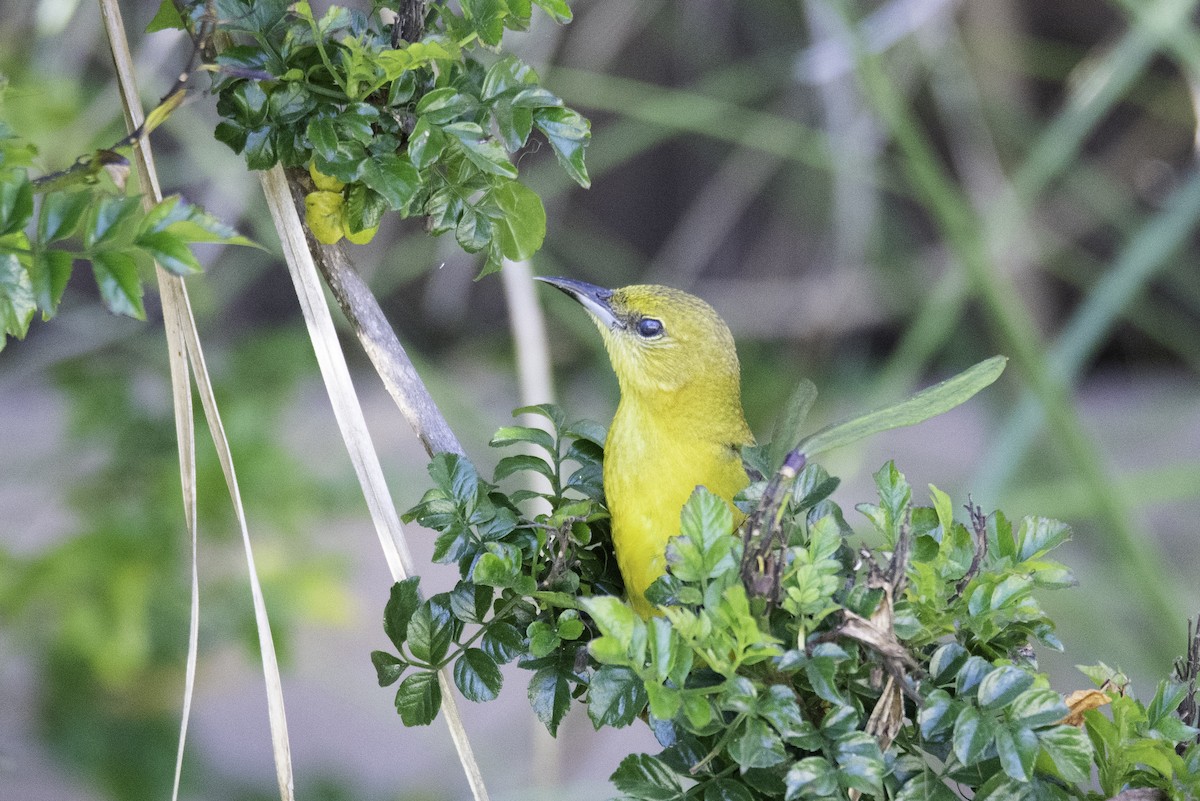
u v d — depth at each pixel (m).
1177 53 10.48
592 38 13.51
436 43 3.99
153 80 10.26
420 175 4.21
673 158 24.31
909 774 3.69
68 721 9.55
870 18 12.53
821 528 3.66
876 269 16.94
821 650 3.49
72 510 9.95
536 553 4.45
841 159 12.98
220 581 9.74
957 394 3.74
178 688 9.98
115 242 3.32
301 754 13.49
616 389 15.33
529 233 4.39
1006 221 11.01
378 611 14.09
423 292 18.84
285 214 4.64
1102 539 11.62
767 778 3.65
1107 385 23.56
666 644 3.48
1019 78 15.24
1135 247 9.74
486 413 14.99
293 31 4.15
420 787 12.20
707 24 18.50
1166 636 9.88
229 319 20.89
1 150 3.54
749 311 18.69
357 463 4.75
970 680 3.59
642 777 3.63
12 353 14.68
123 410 10.11
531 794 9.84
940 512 4.06
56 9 9.53
